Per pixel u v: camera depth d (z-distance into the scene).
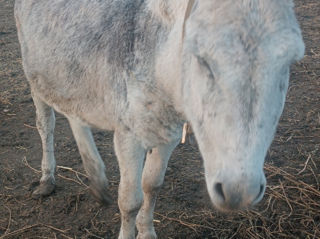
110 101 2.47
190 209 3.43
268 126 1.60
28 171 3.90
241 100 1.56
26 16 3.01
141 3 2.41
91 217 3.36
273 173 3.80
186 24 1.70
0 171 3.89
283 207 3.44
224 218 3.33
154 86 2.26
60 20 2.73
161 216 3.36
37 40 2.88
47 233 3.21
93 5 2.61
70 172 3.89
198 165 3.95
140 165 2.57
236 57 1.55
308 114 4.70
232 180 1.56
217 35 1.57
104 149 4.20
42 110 3.42
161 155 2.75
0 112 4.82
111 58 2.40
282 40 1.55
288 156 4.04
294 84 5.34
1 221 3.32
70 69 2.65
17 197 3.58
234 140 1.57
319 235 3.16
